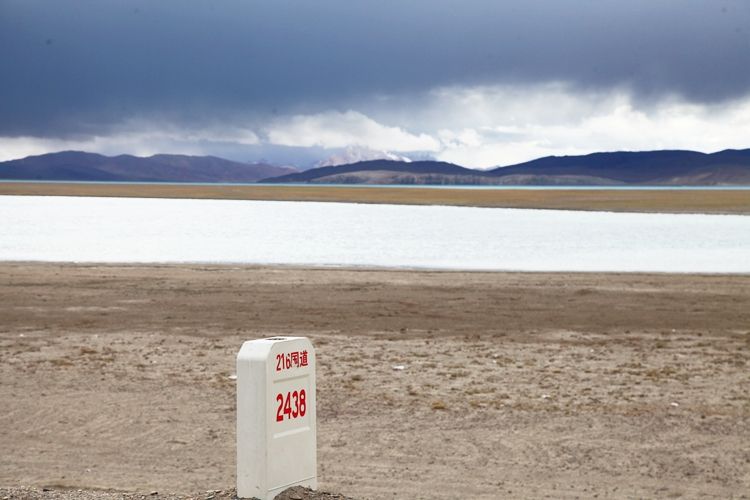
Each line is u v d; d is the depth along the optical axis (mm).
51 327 18766
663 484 8352
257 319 19906
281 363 6145
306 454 6363
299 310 21359
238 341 16906
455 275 29203
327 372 13836
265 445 6059
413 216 71812
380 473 8641
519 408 11383
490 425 10516
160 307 21828
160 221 62688
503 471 8727
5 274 28922
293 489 6242
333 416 10953
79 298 23438
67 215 70812
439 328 18734
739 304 22781
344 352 15719
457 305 22359
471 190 188875
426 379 13305
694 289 25812
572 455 9281
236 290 25125
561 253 37812
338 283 26844
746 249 39906
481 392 12383
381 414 11070
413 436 10031
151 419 10836
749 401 11875
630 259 35312
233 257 35875
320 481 8367
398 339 17250
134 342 16828
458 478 8484
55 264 32500
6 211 77562
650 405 11602
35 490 7594
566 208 89688
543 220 65750
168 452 9414
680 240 45188
